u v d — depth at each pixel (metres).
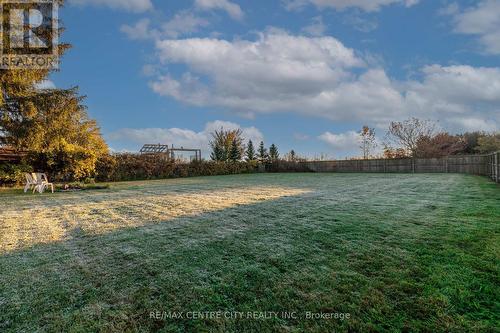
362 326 1.66
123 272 2.47
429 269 2.35
